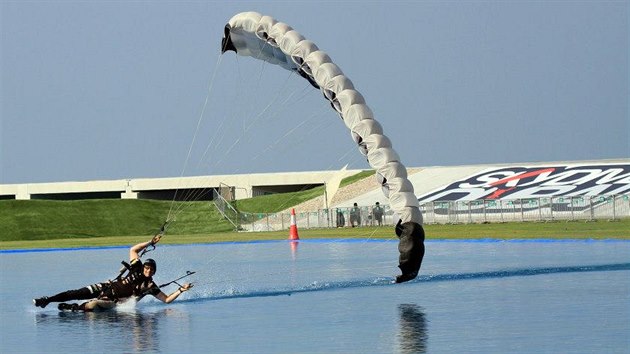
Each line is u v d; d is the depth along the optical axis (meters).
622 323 26.86
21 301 40.59
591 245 65.94
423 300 34.69
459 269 49.31
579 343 23.86
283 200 162.50
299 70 49.69
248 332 27.84
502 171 140.75
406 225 44.00
